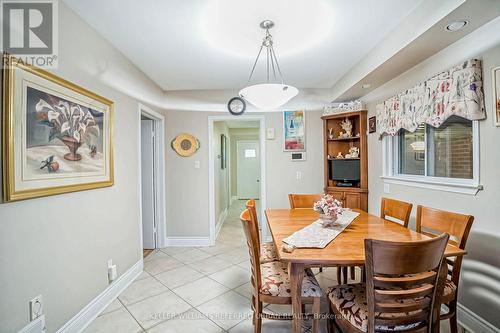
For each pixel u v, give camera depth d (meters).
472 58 1.68
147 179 3.57
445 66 1.92
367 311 1.19
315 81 3.38
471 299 1.70
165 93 3.67
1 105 1.24
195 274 2.68
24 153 1.33
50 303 1.52
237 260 3.08
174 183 3.69
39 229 1.45
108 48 2.19
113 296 2.19
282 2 1.66
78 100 1.76
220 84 3.43
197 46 2.30
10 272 1.28
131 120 2.62
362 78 2.62
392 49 2.05
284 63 2.73
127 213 2.50
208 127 3.70
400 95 2.42
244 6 1.71
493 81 1.55
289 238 1.62
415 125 2.20
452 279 1.48
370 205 3.18
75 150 1.73
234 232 4.40
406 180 2.42
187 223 3.70
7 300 1.26
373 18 1.88
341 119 3.65
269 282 1.55
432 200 2.10
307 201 2.84
